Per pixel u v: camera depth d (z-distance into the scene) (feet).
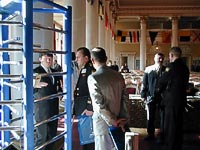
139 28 118.52
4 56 13.37
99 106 11.85
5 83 12.58
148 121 20.68
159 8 103.86
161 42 116.98
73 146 18.80
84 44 33.68
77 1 33.12
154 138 20.81
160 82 17.28
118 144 10.99
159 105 19.97
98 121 12.13
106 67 12.48
